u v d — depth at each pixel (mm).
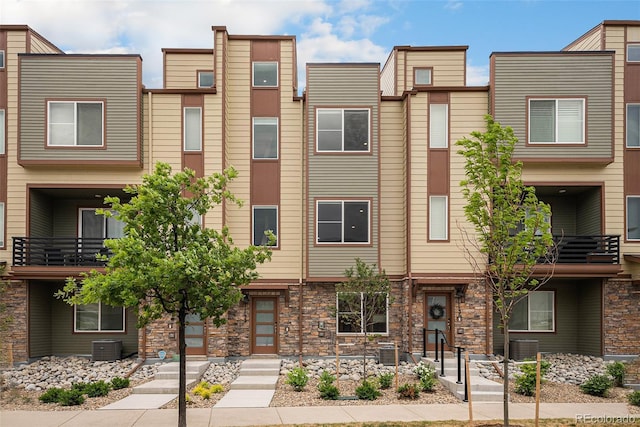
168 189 10430
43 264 19656
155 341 18531
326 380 14625
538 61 19266
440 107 19359
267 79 20156
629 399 13188
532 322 20531
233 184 19719
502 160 10477
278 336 19312
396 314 19375
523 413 12078
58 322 20219
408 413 12062
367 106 19547
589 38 21328
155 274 9578
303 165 19922
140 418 11695
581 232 20766
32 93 19047
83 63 19219
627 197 19438
